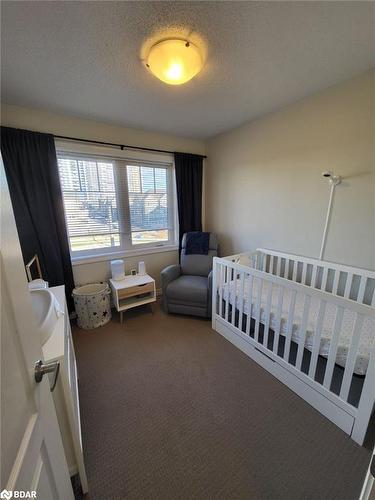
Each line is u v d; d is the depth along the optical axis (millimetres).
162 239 3330
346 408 1277
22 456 491
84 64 1510
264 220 2607
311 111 2010
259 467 1134
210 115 2408
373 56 1484
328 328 1540
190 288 2557
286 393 1585
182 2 1068
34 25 1165
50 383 807
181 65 1367
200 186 3346
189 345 2141
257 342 1863
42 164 2191
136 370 1823
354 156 1792
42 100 1994
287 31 1252
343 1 1069
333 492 1029
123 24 1184
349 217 1875
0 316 488
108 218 2818
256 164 2604
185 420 1393
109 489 1056
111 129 2619
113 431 1325
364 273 1734
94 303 2404
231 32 1256
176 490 1049
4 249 547
